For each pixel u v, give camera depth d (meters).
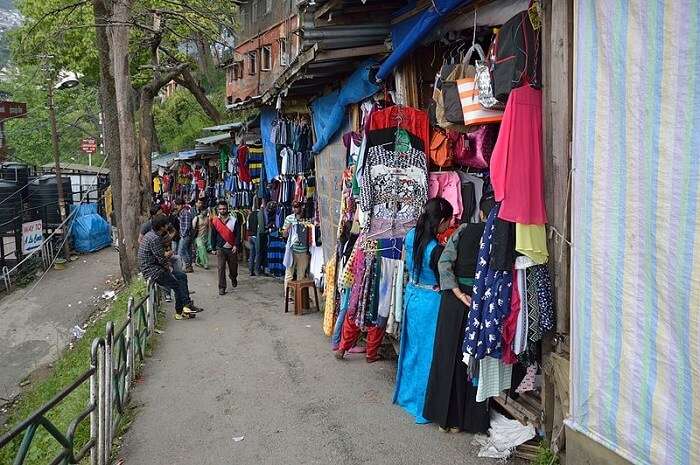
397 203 5.94
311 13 6.23
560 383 3.90
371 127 6.01
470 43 5.66
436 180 5.88
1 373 10.14
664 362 2.91
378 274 6.00
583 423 3.47
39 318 13.16
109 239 22.44
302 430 4.88
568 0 3.67
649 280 2.96
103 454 4.35
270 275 13.77
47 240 16.58
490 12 4.85
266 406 5.43
